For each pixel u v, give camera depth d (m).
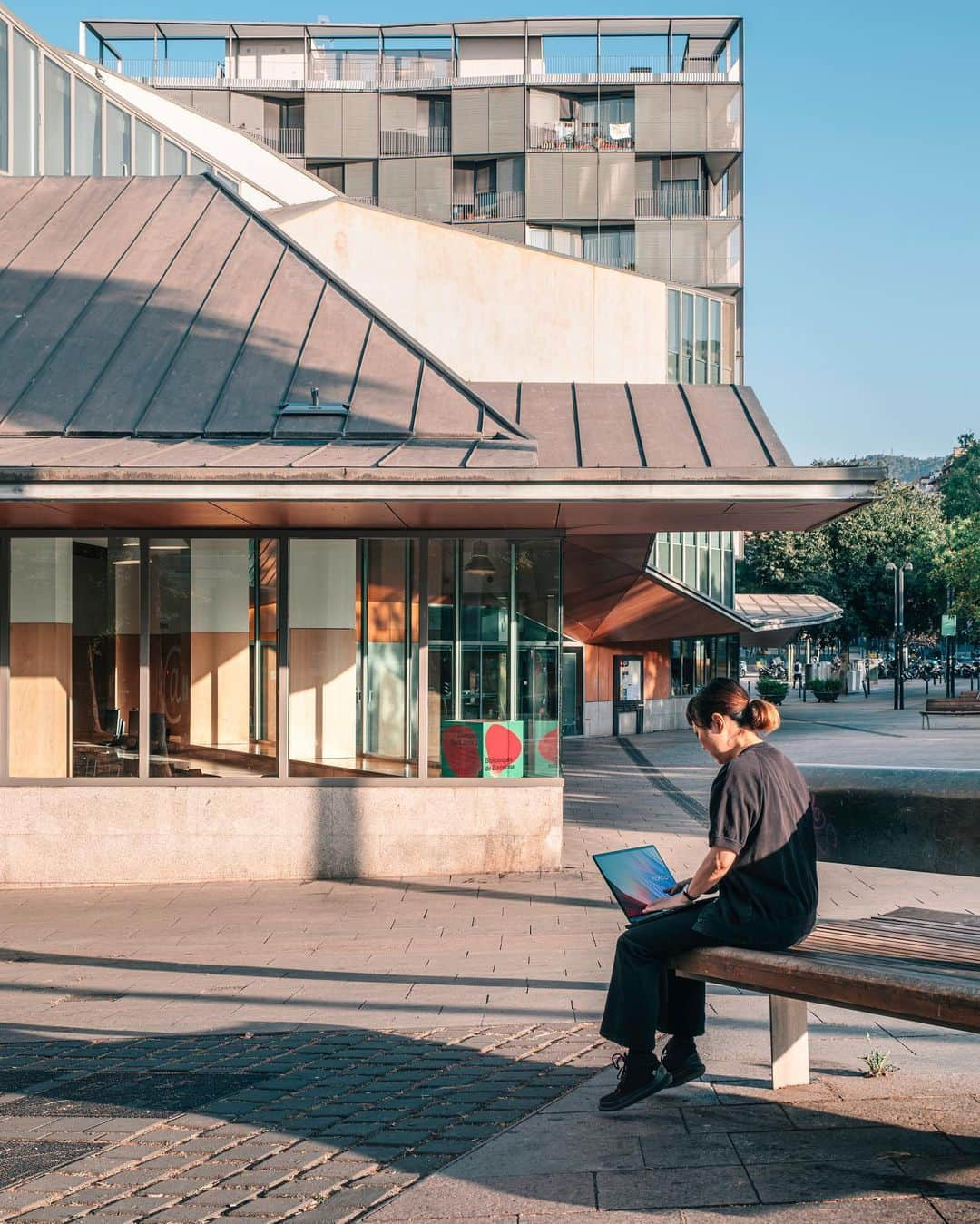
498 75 61.84
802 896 4.41
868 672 60.84
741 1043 5.56
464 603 11.65
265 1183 4.11
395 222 24.91
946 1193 3.72
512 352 27.08
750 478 9.27
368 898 10.52
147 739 11.60
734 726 4.59
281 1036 6.21
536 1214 3.71
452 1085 5.16
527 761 11.54
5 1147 4.62
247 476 9.27
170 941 9.05
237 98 62.22
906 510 64.50
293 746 11.62
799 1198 3.73
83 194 17.09
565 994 6.90
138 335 13.12
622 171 59.16
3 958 8.66
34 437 11.06
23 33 22.33
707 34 61.09
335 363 12.62
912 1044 5.50
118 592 11.67
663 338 30.59
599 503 9.57
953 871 5.16
